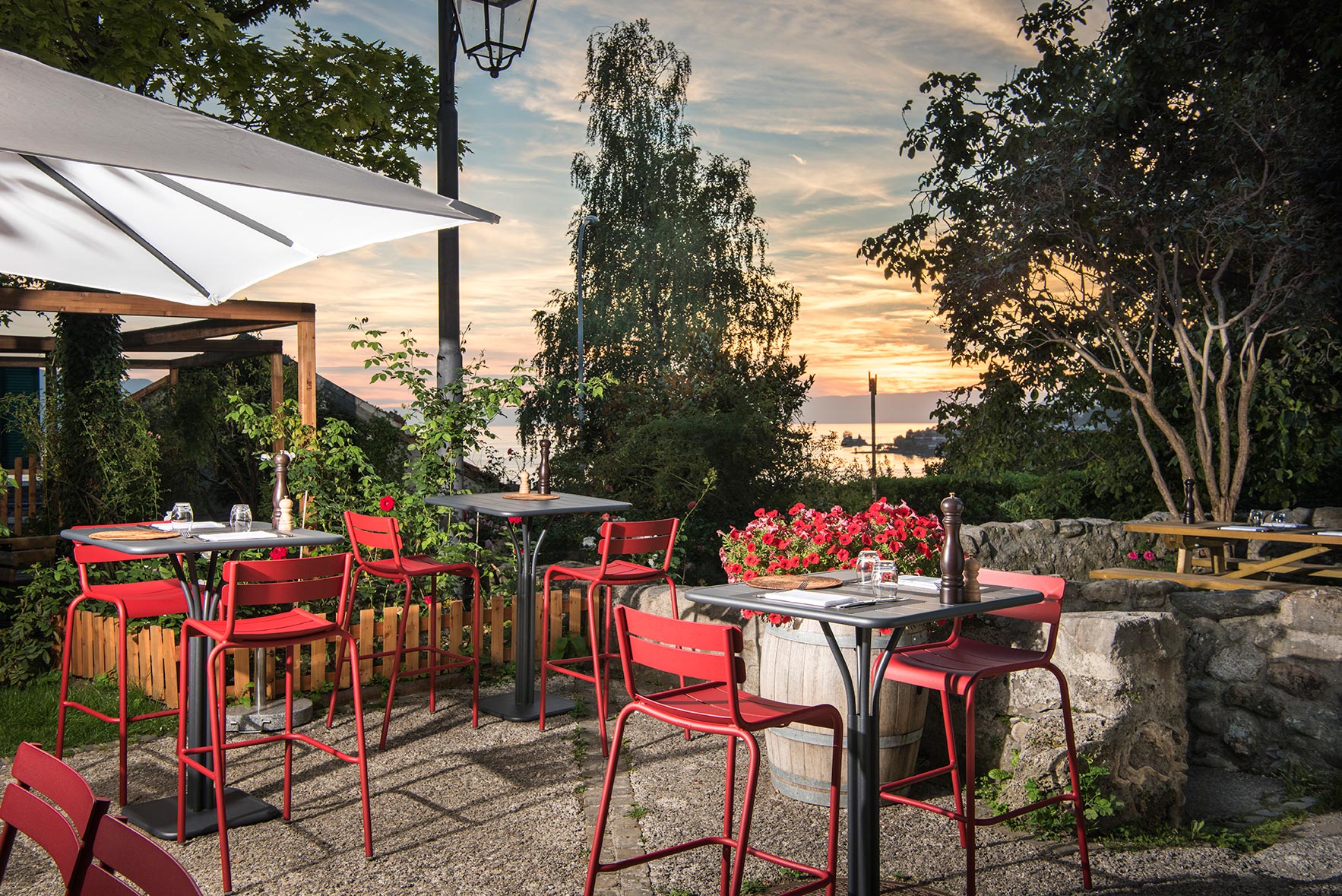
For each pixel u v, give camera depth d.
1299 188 9.23
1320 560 9.11
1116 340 10.88
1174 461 11.59
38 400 8.73
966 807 3.61
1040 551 9.23
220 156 2.06
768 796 4.56
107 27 8.59
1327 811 4.46
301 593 4.02
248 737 5.46
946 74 11.46
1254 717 5.07
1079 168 9.72
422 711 6.03
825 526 4.88
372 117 10.30
